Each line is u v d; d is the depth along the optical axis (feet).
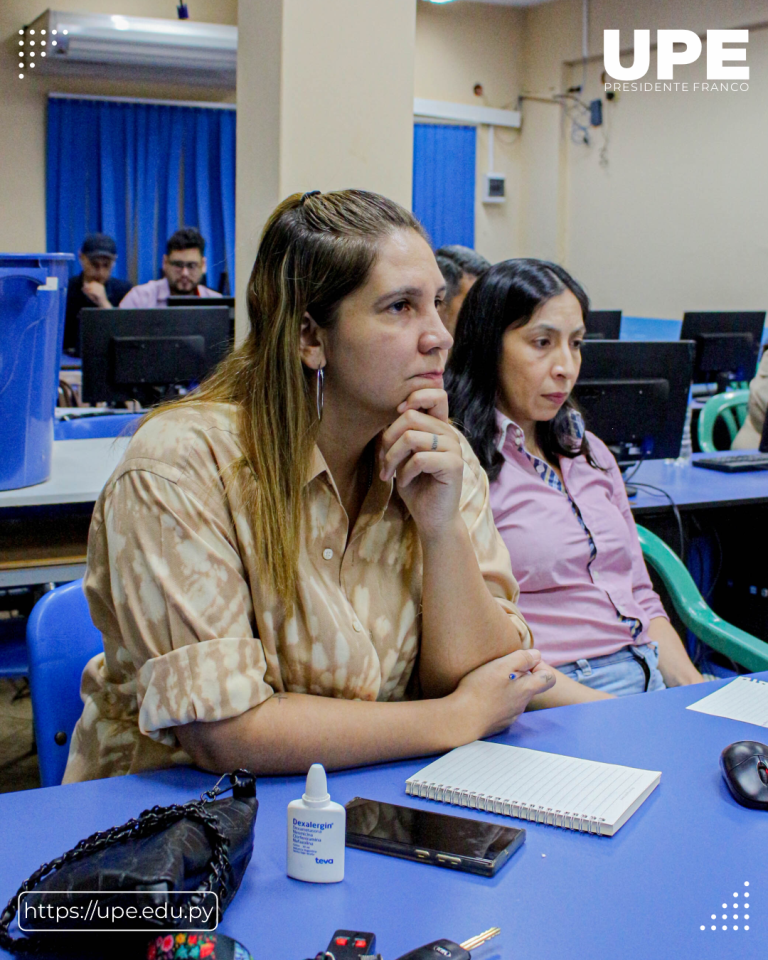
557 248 27.37
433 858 2.83
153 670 3.35
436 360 3.66
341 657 3.69
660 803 3.26
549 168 27.37
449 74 26.91
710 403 13.10
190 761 3.61
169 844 2.44
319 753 3.39
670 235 24.30
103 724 3.96
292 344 3.59
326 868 2.72
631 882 2.75
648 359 9.41
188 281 20.58
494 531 4.48
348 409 3.75
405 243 3.58
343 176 9.82
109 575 3.68
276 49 9.43
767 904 2.66
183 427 3.62
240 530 3.55
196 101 24.40
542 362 6.05
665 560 7.07
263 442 3.61
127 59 22.59
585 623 6.06
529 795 3.19
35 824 3.04
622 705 4.21
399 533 4.02
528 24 27.58
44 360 7.01
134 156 24.11
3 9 22.75
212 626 3.40
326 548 3.76
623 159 25.31
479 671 3.84
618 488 6.74
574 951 2.42
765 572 9.09
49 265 6.78
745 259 22.57
